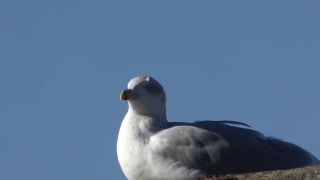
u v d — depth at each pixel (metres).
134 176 14.98
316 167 10.88
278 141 15.75
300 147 15.85
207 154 14.85
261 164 15.10
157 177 14.80
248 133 15.66
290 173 10.98
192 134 15.02
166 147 14.74
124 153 15.01
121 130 15.35
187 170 14.69
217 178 11.64
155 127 15.32
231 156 14.95
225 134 15.33
